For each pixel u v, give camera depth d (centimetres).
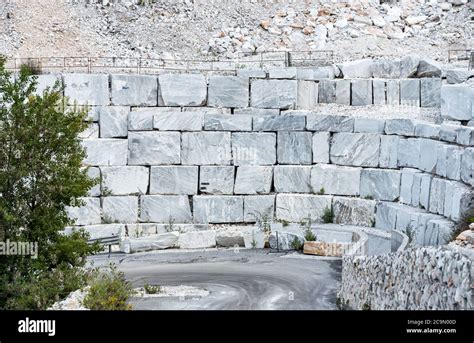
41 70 2592
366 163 2383
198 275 1941
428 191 2102
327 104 2570
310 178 2431
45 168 1808
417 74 2561
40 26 2878
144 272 1997
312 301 1647
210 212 2444
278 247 2281
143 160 2453
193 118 2464
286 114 2470
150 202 2448
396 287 1300
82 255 1841
